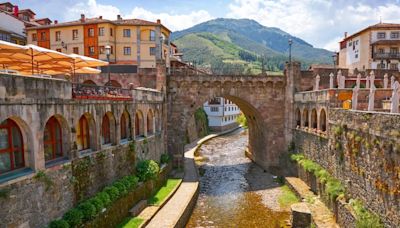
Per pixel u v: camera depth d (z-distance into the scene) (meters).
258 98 42.19
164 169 34.78
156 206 26.36
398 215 15.96
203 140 73.62
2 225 13.54
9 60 25.83
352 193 22.02
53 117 18.17
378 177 18.16
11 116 14.23
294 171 36.75
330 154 27.20
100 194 20.59
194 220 27.58
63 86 18.00
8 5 72.06
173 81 41.47
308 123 35.62
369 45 67.69
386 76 35.97
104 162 22.50
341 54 83.25
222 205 31.16
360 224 18.30
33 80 15.57
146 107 32.47
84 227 17.94
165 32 67.50
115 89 25.25
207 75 41.41
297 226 24.80
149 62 62.78
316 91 31.88
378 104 28.50
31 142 15.61
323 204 26.31
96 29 60.53
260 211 29.27
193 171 40.84
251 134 52.56
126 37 62.34
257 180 39.50
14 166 15.44
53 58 25.69
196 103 41.91
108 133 24.67
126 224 22.11
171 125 41.88
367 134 19.69
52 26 62.31
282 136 42.56
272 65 186.75
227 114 97.12
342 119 24.16
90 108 20.80
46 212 16.30
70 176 18.41
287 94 41.28
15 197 14.27
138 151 29.30
